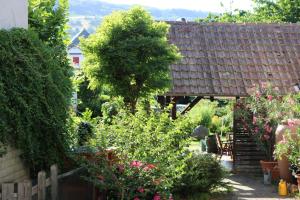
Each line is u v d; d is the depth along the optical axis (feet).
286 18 103.50
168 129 37.76
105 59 47.03
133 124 35.58
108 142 34.09
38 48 31.71
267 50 62.34
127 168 31.01
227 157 65.36
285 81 58.65
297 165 43.75
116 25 47.16
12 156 29.22
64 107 32.04
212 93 55.26
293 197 43.80
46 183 26.89
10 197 24.95
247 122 56.08
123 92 48.39
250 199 42.73
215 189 44.47
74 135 34.55
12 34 29.99
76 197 30.17
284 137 45.11
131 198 31.04
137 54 47.09
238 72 58.59
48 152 30.81
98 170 30.96
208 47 60.95
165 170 32.35
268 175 50.01
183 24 63.41
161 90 49.93
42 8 43.70
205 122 86.94
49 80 30.89
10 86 28.71
